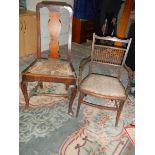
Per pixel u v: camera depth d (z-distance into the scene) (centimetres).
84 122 191
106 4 331
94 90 173
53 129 177
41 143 161
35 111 200
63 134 173
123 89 179
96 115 203
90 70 203
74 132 177
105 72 301
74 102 221
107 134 179
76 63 316
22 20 302
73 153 155
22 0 330
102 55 196
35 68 186
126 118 204
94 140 170
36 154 150
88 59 199
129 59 267
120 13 315
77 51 375
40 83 235
